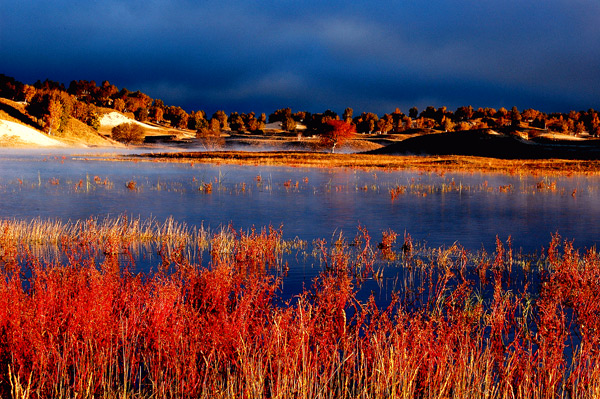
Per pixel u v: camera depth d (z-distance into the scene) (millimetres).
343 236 17547
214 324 6562
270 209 24625
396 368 5359
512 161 68000
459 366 5566
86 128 152625
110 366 5855
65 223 19594
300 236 17531
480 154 85875
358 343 6410
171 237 16672
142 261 13188
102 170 51625
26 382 5605
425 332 6012
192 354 5887
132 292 8070
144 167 57156
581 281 9297
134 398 5590
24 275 11109
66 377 5598
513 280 11391
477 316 8008
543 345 6004
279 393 5012
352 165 62312
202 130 141750
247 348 6047
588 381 5445
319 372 5883
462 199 29031
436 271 12289
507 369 5535
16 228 16875
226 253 14188
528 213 23375
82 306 6672
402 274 11977
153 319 6621
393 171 54125
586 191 33750
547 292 8828
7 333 6121
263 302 8078
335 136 104562
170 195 30234
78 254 13719
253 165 63312
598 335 6477
